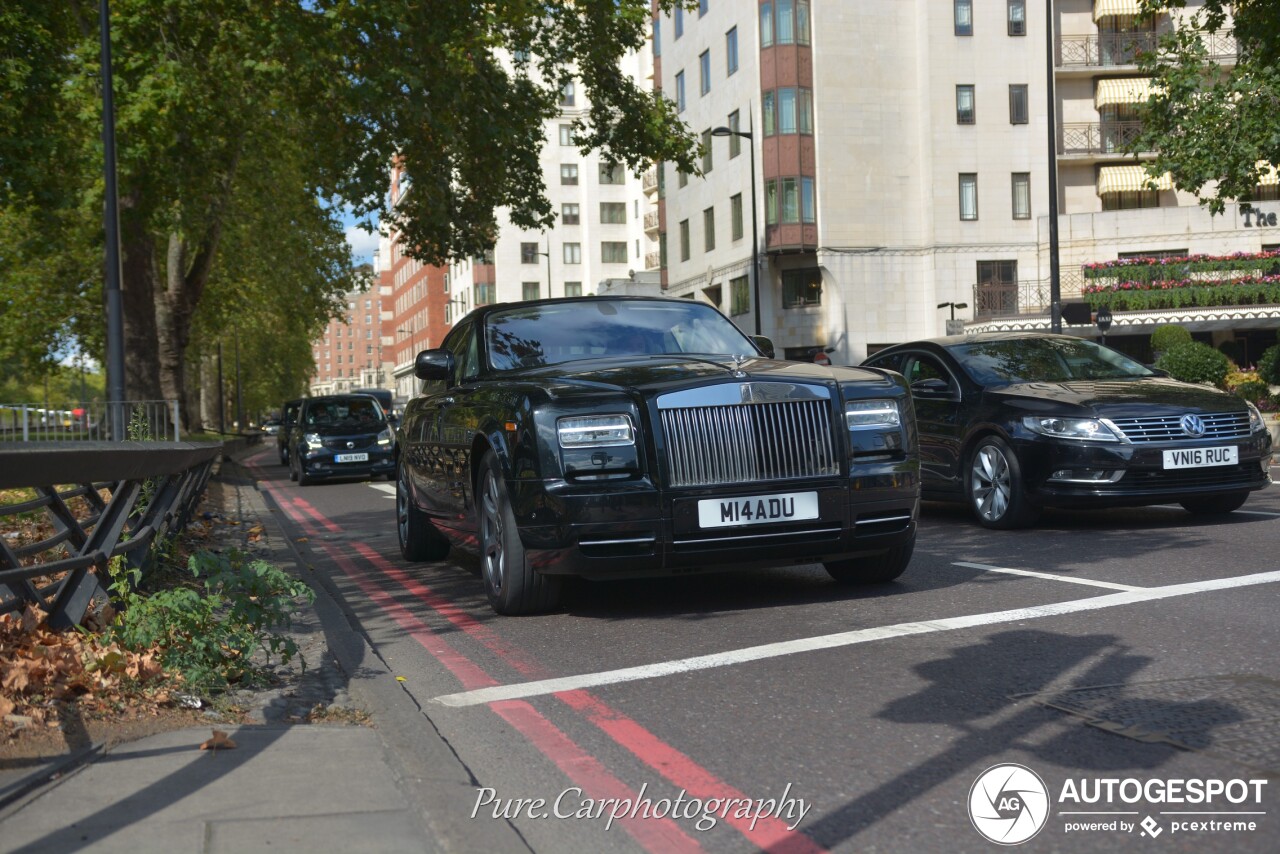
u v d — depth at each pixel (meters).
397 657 5.55
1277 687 4.18
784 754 3.74
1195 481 8.79
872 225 42.09
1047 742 3.70
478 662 5.35
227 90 20.91
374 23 18.72
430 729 4.09
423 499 8.38
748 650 5.24
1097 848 2.89
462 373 7.81
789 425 6.12
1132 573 6.78
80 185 22.69
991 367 10.11
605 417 6.00
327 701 4.54
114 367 18.92
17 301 36.81
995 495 9.33
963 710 4.11
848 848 2.97
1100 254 41.31
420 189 21.88
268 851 2.85
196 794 3.28
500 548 6.44
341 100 20.02
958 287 41.97
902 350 11.07
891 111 42.25
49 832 2.98
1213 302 37.22
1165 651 4.81
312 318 42.91
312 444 22.72
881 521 6.30
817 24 41.62
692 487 5.96
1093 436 8.73
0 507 4.77
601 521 5.90
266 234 36.22
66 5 21.22
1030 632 5.30
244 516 14.06
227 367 74.06
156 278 30.66
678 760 3.75
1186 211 40.69
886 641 5.27
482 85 20.73
